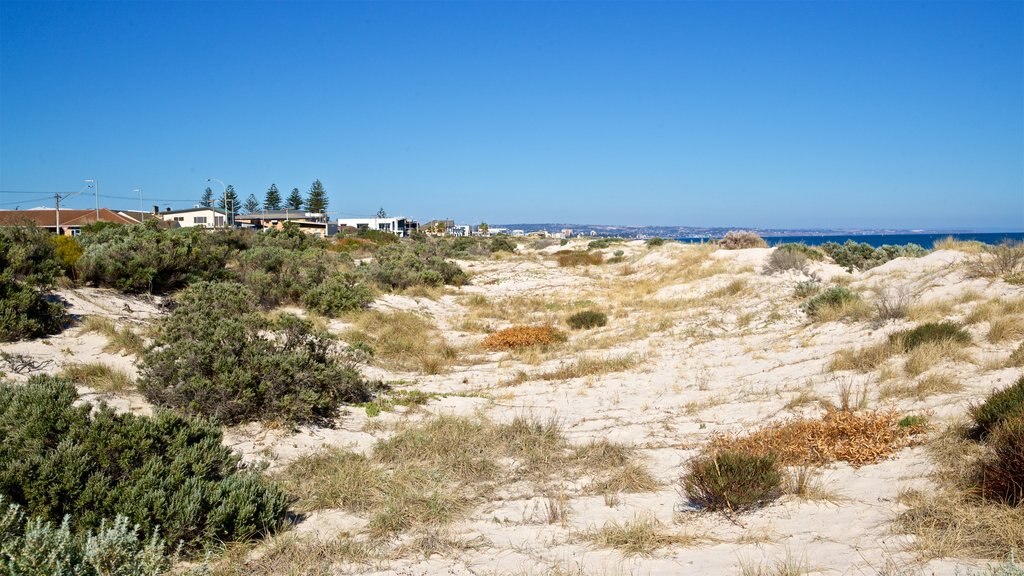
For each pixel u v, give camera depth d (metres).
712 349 13.60
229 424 8.10
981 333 10.15
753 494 5.52
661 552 4.86
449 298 23.75
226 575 4.74
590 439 8.06
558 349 14.86
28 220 14.30
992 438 5.68
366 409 9.23
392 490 6.33
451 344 15.76
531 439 7.86
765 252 24.81
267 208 123.94
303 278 18.45
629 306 21.00
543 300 23.62
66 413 5.84
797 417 8.04
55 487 5.02
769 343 13.28
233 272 17.80
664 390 10.60
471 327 18.06
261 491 5.66
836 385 9.42
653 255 30.97
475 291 26.61
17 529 4.34
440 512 5.85
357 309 17.36
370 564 4.93
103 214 65.25
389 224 111.38
